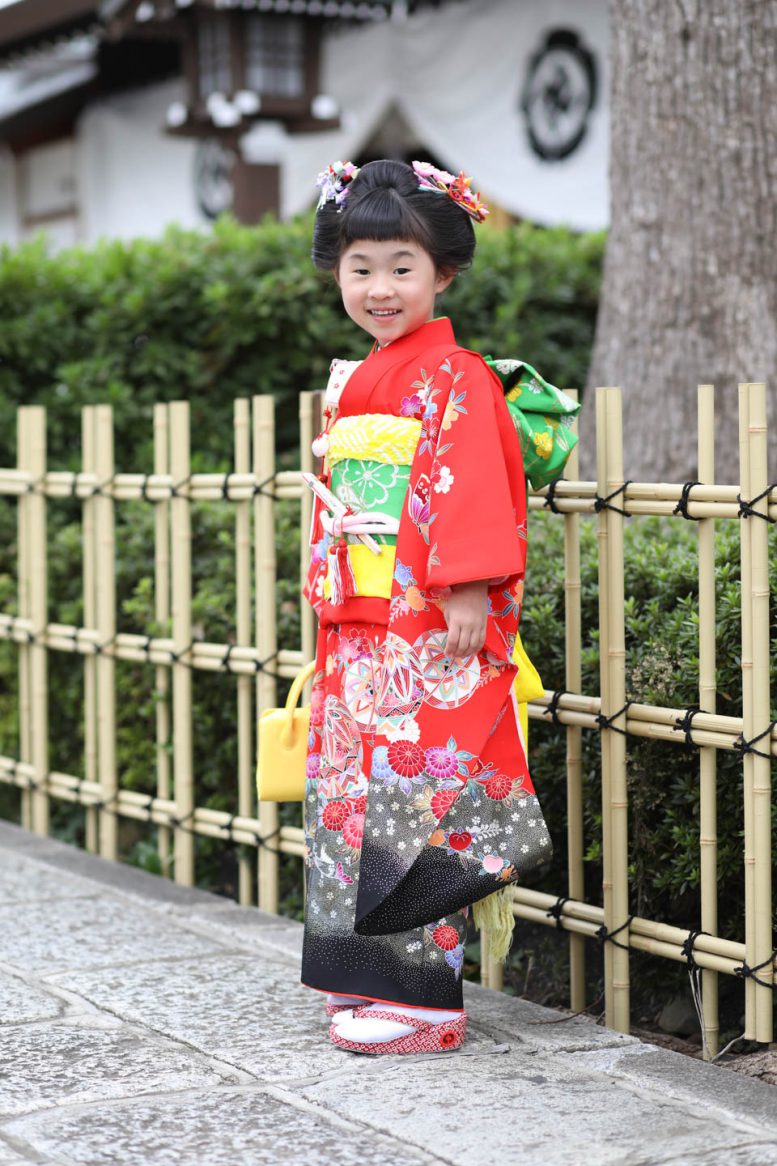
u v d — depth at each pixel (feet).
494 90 30.19
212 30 25.44
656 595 10.23
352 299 8.63
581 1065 8.46
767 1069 8.68
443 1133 7.43
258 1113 7.75
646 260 14.20
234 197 26.18
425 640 8.26
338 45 33.53
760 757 8.45
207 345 18.35
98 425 13.69
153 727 14.17
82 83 38.37
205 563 13.88
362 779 8.64
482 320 19.70
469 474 8.03
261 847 12.13
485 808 8.42
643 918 9.80
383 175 8.57
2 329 17.60
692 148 13.78
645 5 14.01
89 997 9.68
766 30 13.41
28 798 15.14
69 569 15.28
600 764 10.09
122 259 18.29
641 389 14.26
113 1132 7.50
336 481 8.76
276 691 12.49
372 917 8.20
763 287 13.62
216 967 10.40
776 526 9.86
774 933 9.13
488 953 10.28
